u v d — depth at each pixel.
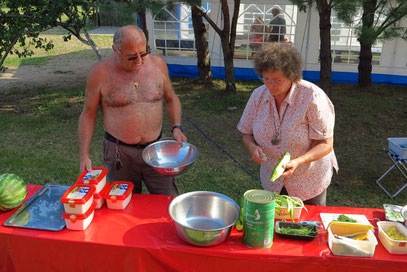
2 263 2.43
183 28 10.42
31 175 5.20
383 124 7.36
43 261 2.37
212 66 10.52
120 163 3.16
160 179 3.31
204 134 6.49
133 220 2.52
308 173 2.75
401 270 2.14
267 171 2.91
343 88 9.76
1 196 2.52
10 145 6.22
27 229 2.40
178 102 3.45
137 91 2.99
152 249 2.22
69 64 12.57
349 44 9.92
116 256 2.28
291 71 2.37
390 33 6.77
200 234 2.16
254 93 2.86
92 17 7.59
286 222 2.43
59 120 7.44
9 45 7.85
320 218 2.57
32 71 11.64
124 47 2.65
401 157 4.52
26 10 7.78
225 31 8.51
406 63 9.76
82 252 2.30
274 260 2.18
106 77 2.93
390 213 2.56
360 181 5.22
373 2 7.19
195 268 2.25
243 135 3.00
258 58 2.44
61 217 2.54
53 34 17.41
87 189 2.50
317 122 2.60
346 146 6.39
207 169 5.47
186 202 2.54
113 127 3.08
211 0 9.92
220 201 2.53
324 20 7.31
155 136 3.19
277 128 2.70
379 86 9.91
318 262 2.16
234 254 2.18
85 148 2.98
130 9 6.39
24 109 8.09
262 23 10.04
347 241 2.14
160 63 3.17
